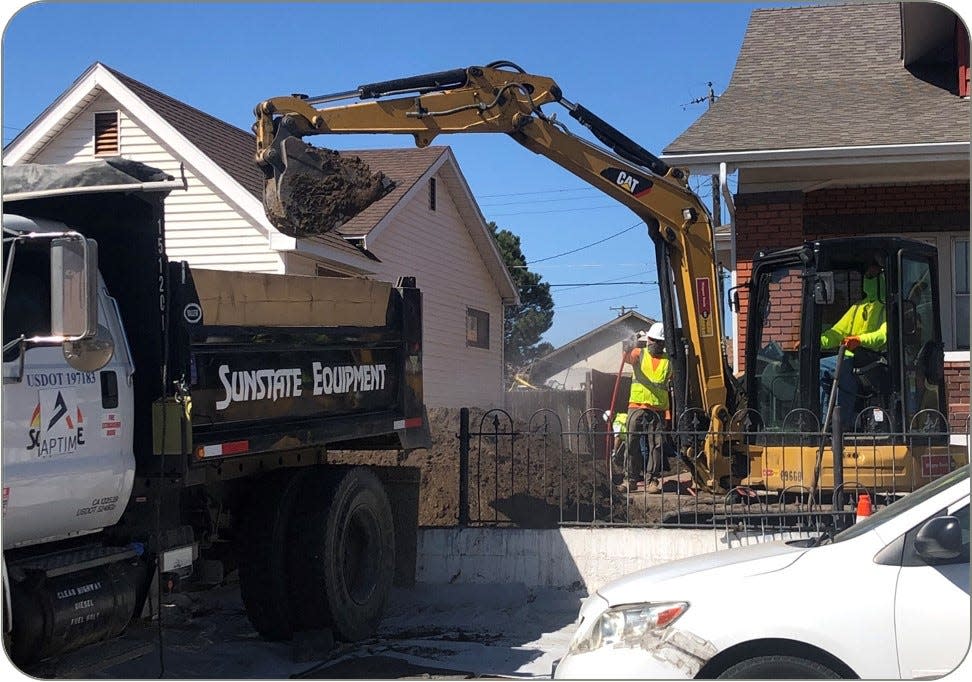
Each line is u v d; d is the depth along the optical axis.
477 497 9.15
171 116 14.91
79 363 4.63
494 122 8.35
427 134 8.24
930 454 8.18
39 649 4.76
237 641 6.96
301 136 7.85
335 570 6.82
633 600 4.33
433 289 20.08
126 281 5.68
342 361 7.25
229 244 14.05
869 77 12.81
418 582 8.22
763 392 9.06
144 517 5.64
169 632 7.20
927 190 11.75
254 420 6.28
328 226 7.56
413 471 8.25
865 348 8.41
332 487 6.90
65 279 4.59
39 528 4.95
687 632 4.09
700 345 8.94
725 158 10.38
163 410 5.57
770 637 3.98
